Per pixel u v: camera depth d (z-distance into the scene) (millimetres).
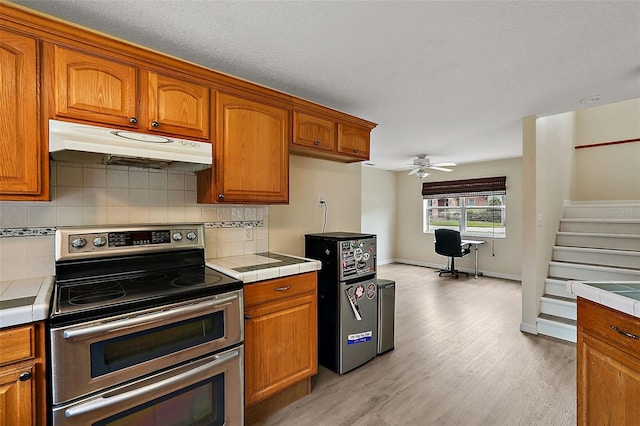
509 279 5883
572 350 2908
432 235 7027
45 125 1463
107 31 1726
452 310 4086
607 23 1640
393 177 7617
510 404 2119
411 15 1579
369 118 3318
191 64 1845
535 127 3254
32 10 1384
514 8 1521
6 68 1370
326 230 3172
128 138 1605
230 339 1713
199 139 1923
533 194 3295
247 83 2092
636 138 4473
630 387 1261
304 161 2979
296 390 2188
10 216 1642
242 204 2379
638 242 3570
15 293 1405
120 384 1355
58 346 1212
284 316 2062
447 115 3213
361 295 2654
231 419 1721
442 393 2250
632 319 1257
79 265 1716
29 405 1200
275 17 1600
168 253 2025
